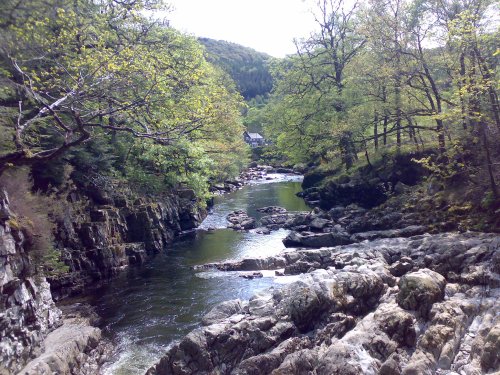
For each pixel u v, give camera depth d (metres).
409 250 19.94
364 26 30.64
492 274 15.10
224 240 29.64
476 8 23.12
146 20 24.97
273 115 42.72
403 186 29.45
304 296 14.11
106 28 22.03
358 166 35.38
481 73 22.30
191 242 29.47
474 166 23.53
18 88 13.73
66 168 21.42
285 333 13.45
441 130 25.20
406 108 29.86
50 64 16.36
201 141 34.41
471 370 10.76
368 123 32.81
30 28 12.63
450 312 12.93
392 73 27.44
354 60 34.94
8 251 12.66
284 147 43.34
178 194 34.78
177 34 27.88
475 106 21.70
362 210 30.55
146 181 30.36
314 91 41.19
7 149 13.96
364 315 14.62
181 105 18.11
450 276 16.44
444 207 23.91
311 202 41.31
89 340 14.26
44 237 16.45
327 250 22.78
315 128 38.34
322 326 13.77
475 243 17.98
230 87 51.88
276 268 22.92
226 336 12.93
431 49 27.39
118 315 17.50
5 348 11.52
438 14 25.83
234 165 52.78
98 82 13.69
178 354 12.66
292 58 42.91
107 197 25.52
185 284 20.89
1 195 13.33
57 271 17.94
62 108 15.32
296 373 11.68
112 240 23.83
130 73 15.13
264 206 42.09
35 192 19.48
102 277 21.92
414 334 12.45
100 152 25.12
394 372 11.06
